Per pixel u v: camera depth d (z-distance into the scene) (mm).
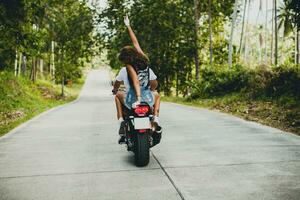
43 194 5180
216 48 45500
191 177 5734
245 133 9648
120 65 40625
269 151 7336
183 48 39031
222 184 5336
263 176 5656
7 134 11023
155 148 8000
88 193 5164
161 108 19219
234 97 20312
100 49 41938
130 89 6539
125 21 7129
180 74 43094
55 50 44719
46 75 62656
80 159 7199
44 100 32438
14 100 23547
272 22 45375
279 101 15148
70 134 10516
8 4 19047
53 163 6941
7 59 21891
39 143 9188
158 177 5805
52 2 41375
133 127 6500
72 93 52406
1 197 5113
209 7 37969
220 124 11586
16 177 6070
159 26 39625
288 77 16828
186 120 12930
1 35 20375
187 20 39125
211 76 27156
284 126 10789
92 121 13711
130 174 6027
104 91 58969
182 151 7605
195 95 27266
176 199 4805
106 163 6809
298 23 15211
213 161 6668
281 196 4781
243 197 4785
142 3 39375
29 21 20859
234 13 31781
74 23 42375
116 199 4895
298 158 6703
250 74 22609
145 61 6527
